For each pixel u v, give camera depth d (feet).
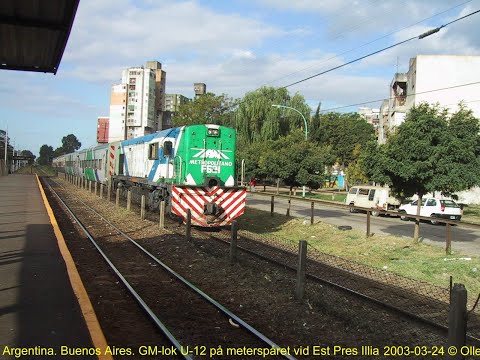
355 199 105.29
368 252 45.62
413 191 52.95
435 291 30.14
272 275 32.53
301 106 163.73
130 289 26.12
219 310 23.72
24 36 30.35
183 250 40.65
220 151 54.49
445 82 150.92
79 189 128.36
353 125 239.91
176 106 189.98
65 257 31.71
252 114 161.48
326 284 30.37
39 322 18.81
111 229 52.44
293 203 114.73
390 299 27.78
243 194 53.72
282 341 19.85
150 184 64.95
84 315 19.60
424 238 59.88
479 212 112.68
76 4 25.46
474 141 49.34
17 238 39.99
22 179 178.70
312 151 117.29
